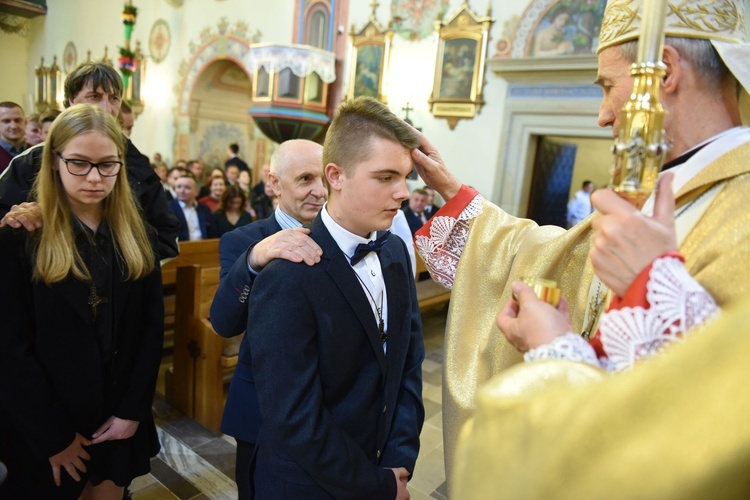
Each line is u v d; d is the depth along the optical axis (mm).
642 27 590
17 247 1348
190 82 10547
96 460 1565
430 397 3592
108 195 1516
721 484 301
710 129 759
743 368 291
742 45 698
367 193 1047
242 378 1546
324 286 1073
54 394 1418
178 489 2375
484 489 393
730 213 666
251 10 9367
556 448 343
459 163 7199
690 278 549
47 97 13656
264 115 7750
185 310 2996
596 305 891
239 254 1748
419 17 7383
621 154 590
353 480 1067
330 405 1127
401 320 1270
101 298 1480
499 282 1195
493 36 6781
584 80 6070
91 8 12484
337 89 8258
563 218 8117
